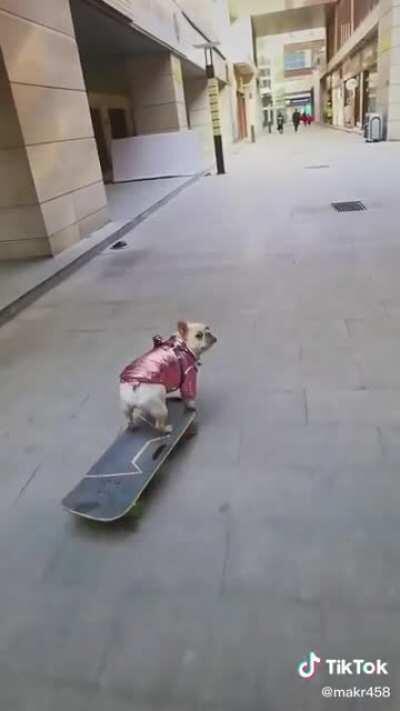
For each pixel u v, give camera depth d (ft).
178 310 14.34
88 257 21.58
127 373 7.90
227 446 8.10
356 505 6.65
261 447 7.98
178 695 4.68
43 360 12.11
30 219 20.58
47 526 6.87
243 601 5.51
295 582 5.67
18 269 19.49
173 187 40.70
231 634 5.18
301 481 7.17
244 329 12.46
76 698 4.76
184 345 8.50
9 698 4.82
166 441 7.82
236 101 107.86
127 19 35.91
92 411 9.61
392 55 65.98
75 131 23.68
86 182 24.84
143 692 4.74
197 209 31.22
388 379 9.52
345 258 17.34
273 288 15.19
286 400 9.21
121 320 14.16
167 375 8.00
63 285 18.24
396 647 4.89
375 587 5.52
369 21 78.69
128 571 6.04
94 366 11.48
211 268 18.13
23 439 8.96
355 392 9.20
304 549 6.07
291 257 18.28
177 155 48.78
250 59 112.78
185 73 66.95
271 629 5.19
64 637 5.35
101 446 8.52
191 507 6.91
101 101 65.00
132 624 5.40
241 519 6.62
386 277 14.97
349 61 107.76
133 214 29.76
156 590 5.76
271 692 4.63
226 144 91.45
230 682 4.75
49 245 20.93
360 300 13.43
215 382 10.09
